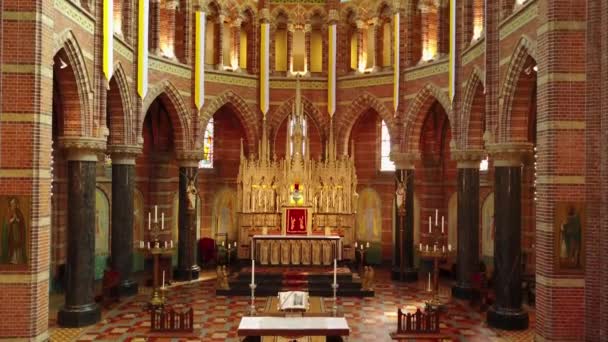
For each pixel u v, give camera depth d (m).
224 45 36.59
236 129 38.75
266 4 36.72
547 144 17.64
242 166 35.38
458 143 28.55
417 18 33.69
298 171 34.88
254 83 36.72
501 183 22.77
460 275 28.66
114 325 22.81
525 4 19.97
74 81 21.80
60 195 29.62
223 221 38.78
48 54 18.70
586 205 16.14
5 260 17.83
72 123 22.39
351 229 35.09
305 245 32.94
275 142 39.19
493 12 23.20
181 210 33.28
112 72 24.16
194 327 22.58
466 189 28.30
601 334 15.21
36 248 18.00
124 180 27.88
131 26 27.81
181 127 33.03
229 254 36.97
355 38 37.75
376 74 35.25
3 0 17.88
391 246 37.97
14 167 17.94
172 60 31.95
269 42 37.03
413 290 30.45
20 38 17.94
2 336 17.77
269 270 30.84
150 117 35.62
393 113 34.44
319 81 37.28
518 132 22.17
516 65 21.19
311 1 37.81
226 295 28.88
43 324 18.50
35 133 18.02
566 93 17.44
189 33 33.31
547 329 17.58
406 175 33.66
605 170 15.29
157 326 21.41
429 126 36.31
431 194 36.66
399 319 19.39
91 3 22.73
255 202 35.31
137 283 29.22
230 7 36.22
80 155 22.75
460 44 28.39
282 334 16.06
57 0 19.52
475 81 26.52
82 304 22.88
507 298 22.67
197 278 33.47
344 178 35.22
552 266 17.52
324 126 37.25
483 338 21.20
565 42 17.42
